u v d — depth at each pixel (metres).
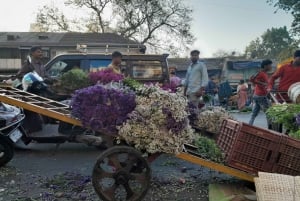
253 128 5.25
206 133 6.75
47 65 10.98
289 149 5.27
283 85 8.98
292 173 5.29
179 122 4.95
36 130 8.04
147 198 5.45
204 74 10.37
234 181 6.09
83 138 7.74
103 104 5.02
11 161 7.59
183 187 5.95
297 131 6.21
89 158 7.90
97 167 4.96
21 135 7.54
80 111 5.07
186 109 5.47
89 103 5.06
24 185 6.03
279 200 4.35
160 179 6.31
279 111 7.07
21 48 36.47
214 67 39.38
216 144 5.88
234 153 5.28
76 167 7.15
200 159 5.31
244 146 5.27
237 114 19.36
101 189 4.98
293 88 8.00
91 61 11.13
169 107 4.93
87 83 8.20
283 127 7.14
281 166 5.29
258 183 4.54
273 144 5.27
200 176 6.52
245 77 35.44
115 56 8.88
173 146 4.93
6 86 6.79
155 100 4.98
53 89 8.31
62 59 11.07
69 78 8.23
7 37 39.16
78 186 5.93
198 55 10.45
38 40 38.81
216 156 5.43
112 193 4.99
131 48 15.58
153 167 7.12
